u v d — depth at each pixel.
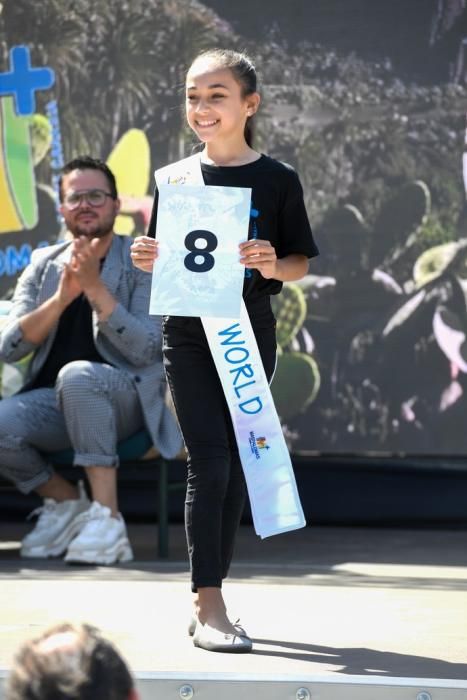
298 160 9.02
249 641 4.82
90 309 7.66
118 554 7.34
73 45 9.16
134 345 7.34
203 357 5.00
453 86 8.88
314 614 5.66
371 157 8.96
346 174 8.98
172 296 4.80
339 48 8.95
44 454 7.75
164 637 5.06
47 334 7.52
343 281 8.98
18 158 9.23
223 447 4.95
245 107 5.03
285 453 4.92
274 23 8.99
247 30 9.01
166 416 7.55
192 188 4.81
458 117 8.88
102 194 7.54
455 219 8.90
